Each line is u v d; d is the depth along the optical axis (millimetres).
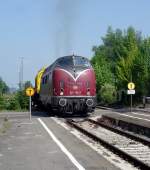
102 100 67938
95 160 14281
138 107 52438
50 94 37750
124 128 27641
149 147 18203
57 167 12961
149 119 31469
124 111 44375
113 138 21797
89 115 38969
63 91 35781
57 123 30469
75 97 35812
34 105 57750
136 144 19250
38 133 23484
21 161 14141
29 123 30672
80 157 14953
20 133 23672
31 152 16234
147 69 53750
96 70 72750
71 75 35875
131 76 53875
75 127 26938
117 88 60969
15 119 35625
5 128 26828
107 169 12594
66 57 36812
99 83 72188
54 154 15680
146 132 23094
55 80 36094
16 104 53656
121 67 56844
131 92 42375
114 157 15227
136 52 56594
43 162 13906
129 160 14305
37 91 53250
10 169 12672
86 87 36031
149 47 54438
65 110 36375
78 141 19750
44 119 34688
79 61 36500
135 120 28531
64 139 20547
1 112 48844
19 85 69875
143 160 14766
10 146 18094
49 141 19719
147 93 54156
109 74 73000
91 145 18406
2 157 15031
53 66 37469
